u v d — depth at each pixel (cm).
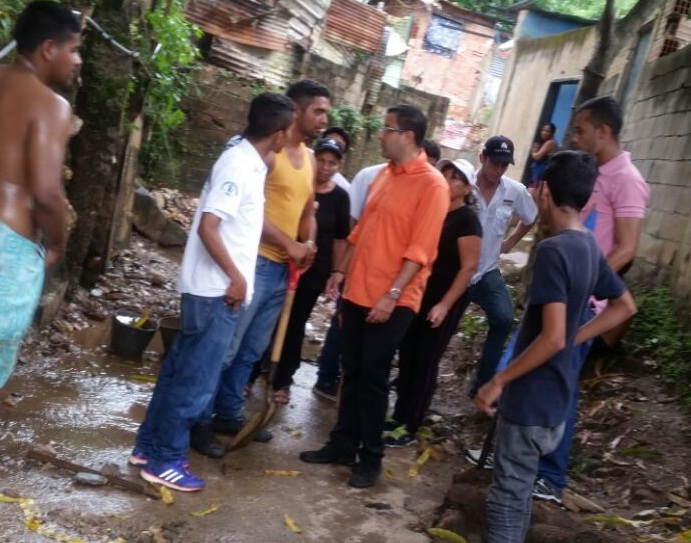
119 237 801
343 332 458
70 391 499
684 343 622
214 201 386
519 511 342
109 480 395
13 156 304
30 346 544
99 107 620
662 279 749
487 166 561
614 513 436
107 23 622
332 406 579
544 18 1802
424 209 428
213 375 407
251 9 1286
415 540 402
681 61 849
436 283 509
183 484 405
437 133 1664
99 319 630
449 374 694
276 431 513
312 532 392
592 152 433
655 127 891
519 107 1680
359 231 460
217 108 1193
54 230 315
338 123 1430
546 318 319
